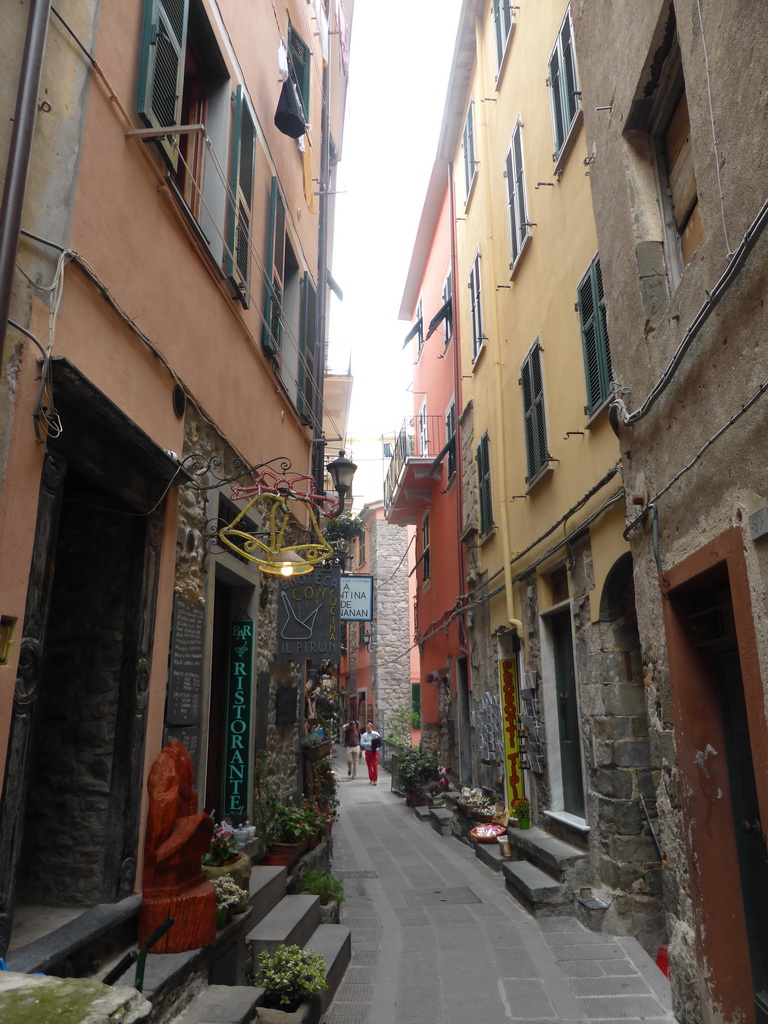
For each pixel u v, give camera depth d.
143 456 4.09
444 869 9.51
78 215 3.64
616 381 5.48
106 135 3.95
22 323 3.14
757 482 3.29
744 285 3.35
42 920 3.59
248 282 6.66
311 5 10.95
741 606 3.45
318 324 11.49
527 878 7.29
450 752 15.33
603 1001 4.91
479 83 12.53
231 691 6.83
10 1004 1.82
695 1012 4.18
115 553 4.26
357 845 11.77
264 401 7.63
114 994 1.90
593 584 6.95
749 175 3.29
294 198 9.41
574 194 7.63
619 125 5.17
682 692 4.41
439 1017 4.75
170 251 4.89
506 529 10.24
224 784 6.61
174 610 4.74
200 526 5.45
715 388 3.75
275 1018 3.95
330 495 20.58
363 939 6.46
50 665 4.14
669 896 4.66
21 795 3.00
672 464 4.42
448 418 16.33
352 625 34.81
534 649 9.07
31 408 3.13
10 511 2.98
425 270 20.53
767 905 3.87
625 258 5.18
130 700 4.06
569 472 7.76
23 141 3.07
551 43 8.52
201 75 6.21
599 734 6.69
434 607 17.72
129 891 3.90
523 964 5.63
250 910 4.75
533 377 9.09
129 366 4.18
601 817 6.62
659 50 4.52
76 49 3.68
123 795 3.95
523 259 9.79
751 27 3.23
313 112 11.30
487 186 11.91
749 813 4.07
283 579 8.11
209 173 6.03
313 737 9.76
